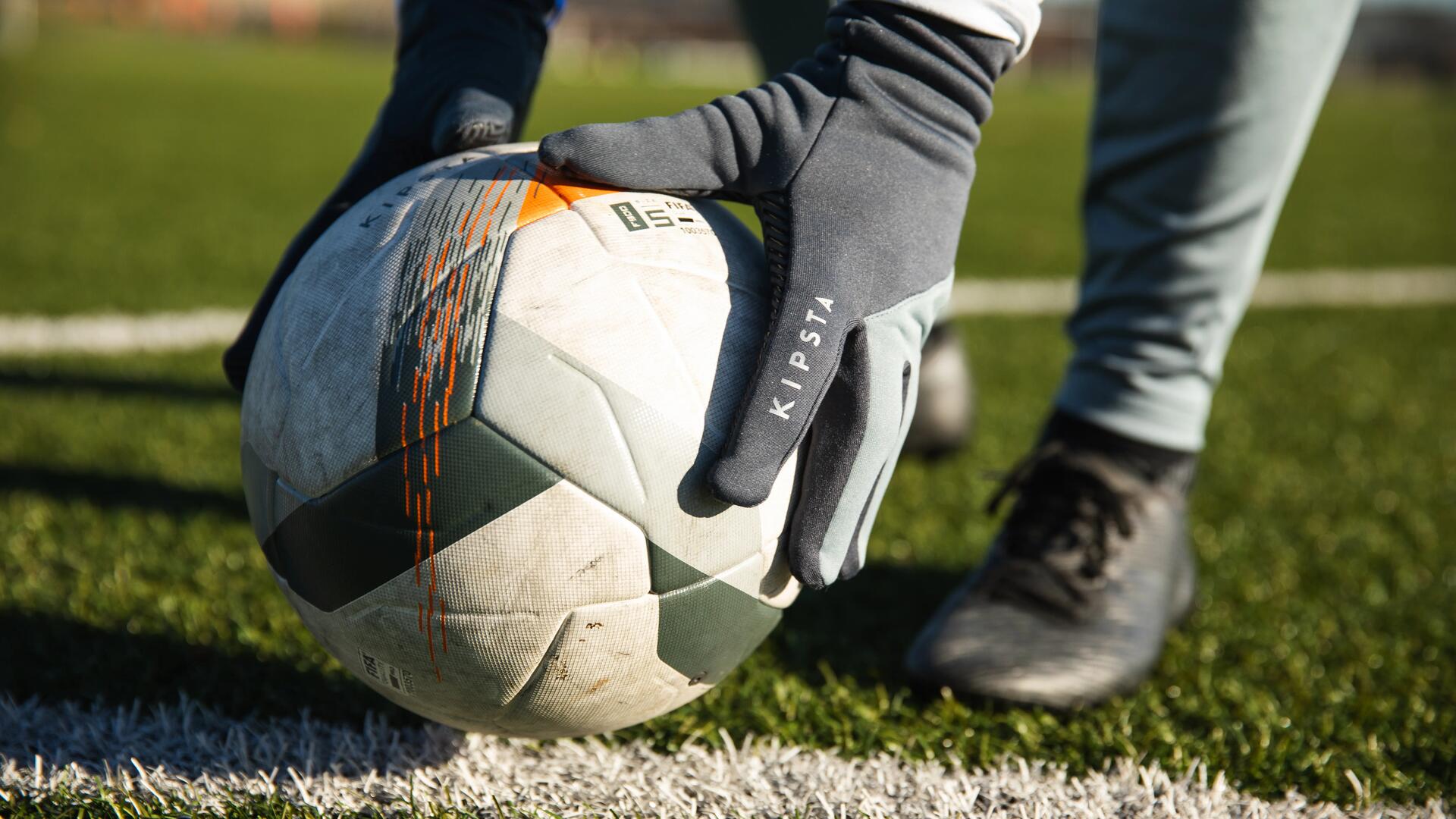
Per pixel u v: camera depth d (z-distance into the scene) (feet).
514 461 3.98
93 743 5.13
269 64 93.76
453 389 4.00
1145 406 6.52
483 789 4.82
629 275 4.16
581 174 4.24
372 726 5.38
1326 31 5.79
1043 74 172.96
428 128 4.86
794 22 7.84
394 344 4.06
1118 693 6.02
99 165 30.96
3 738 5.13
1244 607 7.44
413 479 4.01
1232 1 5.64
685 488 4.10
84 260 18.52
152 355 13.07
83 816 4.45
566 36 185.06
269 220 23.82
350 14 167.84
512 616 4.12
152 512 8.32
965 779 5.17
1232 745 5.59
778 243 4.25
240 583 7.04
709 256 4.35
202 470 9.34
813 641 6.62
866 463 4.33
